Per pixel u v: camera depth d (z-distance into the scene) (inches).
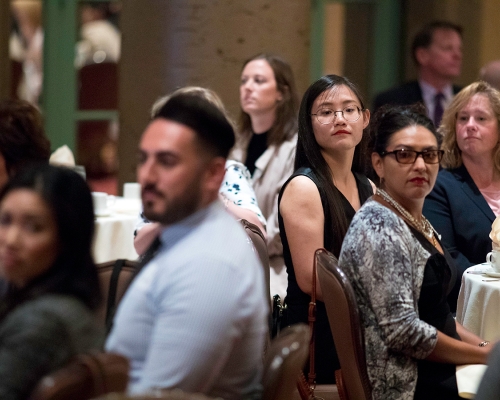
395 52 714.8
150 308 165.0
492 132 366.3
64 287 165.0
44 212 163.9
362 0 703.7
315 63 702.5
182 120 169.8
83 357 147.6
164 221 170.9
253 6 518.3
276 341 183.6
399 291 230.1
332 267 229.8
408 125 248.4
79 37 717.9
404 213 248.5
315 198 283.3
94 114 728.3
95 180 735.1
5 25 697.6
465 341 257.9
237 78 523.2
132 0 536.1
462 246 365.4
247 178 352.8
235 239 169.8
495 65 520.4
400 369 234.5
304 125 295.3
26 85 725.9
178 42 518.3
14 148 245.6
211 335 159.3
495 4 685.9
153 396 140.3
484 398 149.9
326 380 273.6
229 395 170.2
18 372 148.9
